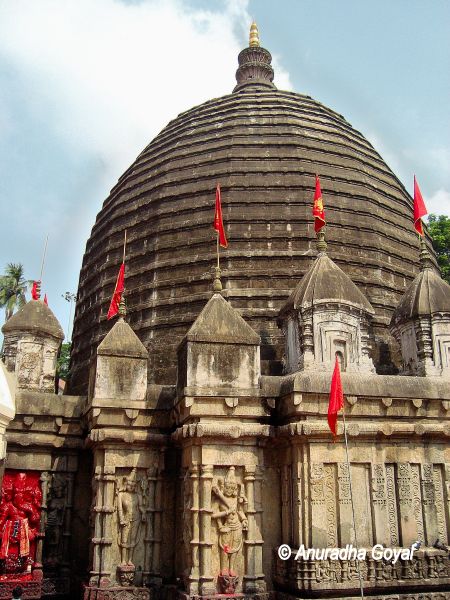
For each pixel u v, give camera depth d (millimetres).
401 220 28047
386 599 13828
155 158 29484
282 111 29500
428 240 29906
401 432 15219
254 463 15148
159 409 16797
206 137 28312
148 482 16375
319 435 14805
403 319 18203
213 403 15273
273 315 22109
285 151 26922
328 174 26422
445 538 15023
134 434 16375
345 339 17484
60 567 17312
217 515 14570
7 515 17156
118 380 16672
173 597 15219
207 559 14234
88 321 27266
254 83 33594
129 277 25500
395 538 14688
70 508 17828
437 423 15680
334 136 29203
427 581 14234
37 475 17844
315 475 14594
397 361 22484
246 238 23859
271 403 15625
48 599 16922
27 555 16953
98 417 16328
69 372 27766
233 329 16016
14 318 21656
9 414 15367
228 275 23125
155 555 15875
